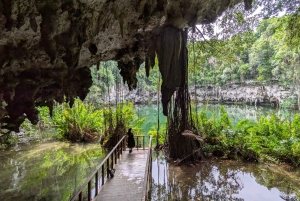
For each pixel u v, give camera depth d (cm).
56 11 320
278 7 902
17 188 732
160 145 1209
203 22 557
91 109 1664
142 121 1438
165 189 743
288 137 1008
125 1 390
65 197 665
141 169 763
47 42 350
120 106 1434
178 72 557
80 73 620
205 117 1198
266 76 3569
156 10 448
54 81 476
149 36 552
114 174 717
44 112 1786
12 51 348
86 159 1080
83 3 351
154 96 4791
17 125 496
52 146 1359
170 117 1017
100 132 1541
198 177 843
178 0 447
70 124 1508
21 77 424
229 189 738
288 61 2634
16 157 1115
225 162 998
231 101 4303
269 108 3462
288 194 693
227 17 968
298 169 888
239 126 1150
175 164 968
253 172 881
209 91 4622
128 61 714
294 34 937
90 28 408
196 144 1045
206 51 1184
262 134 1085
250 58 3944
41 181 794
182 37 737
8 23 286
